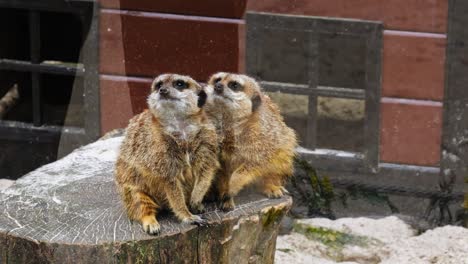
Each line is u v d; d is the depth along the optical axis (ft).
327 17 33.12
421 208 33.81
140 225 21.04
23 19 40.55
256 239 22.77
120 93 35.17
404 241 30.76
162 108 20.34
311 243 31.14
